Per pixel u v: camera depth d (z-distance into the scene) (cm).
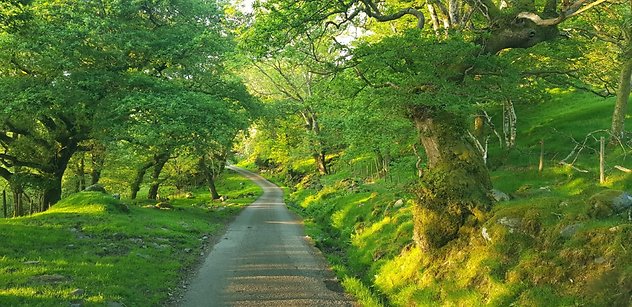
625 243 587
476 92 867
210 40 2212
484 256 777
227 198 4284
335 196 2597
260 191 5003
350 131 1797
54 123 2314
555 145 1870
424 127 974
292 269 1192
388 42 875
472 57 877
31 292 779
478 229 842
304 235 1803
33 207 3231
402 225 1255
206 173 4144
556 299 607
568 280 621
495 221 800
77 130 2284
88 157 3170
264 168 7850
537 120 2430
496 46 956
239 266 1220
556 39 1111
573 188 1269
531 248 717
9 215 3478
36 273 912
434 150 960
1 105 1831
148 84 2078
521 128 2345
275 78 3788
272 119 3094
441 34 991
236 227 2070
